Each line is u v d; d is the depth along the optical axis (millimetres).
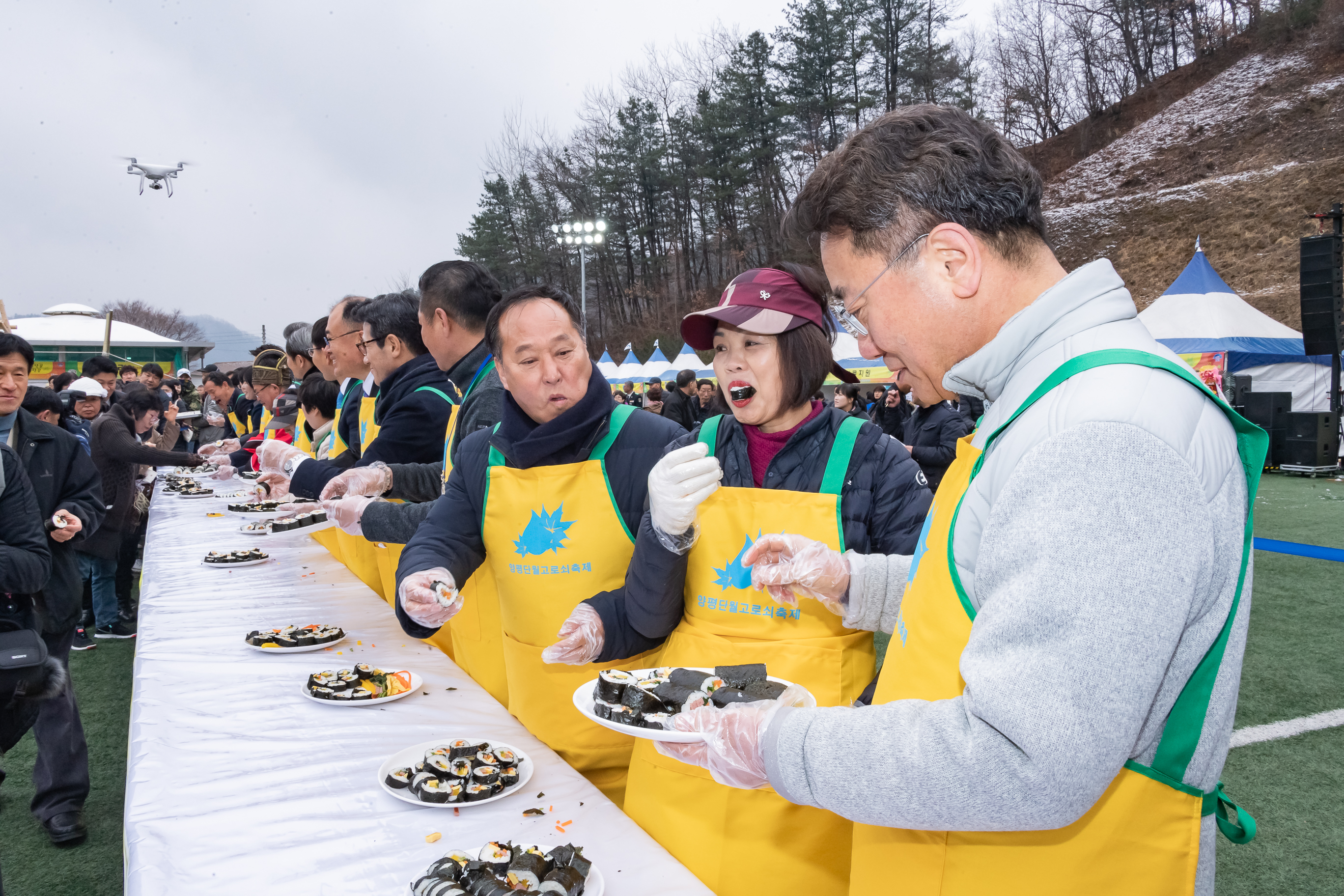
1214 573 751
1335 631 4746
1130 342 795
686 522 1479
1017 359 855
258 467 5824
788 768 839
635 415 1892
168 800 1364
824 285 1611
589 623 1582
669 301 37062
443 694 1887
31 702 2156
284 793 1387
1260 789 3000
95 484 3066
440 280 2678
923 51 31672
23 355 2867
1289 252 22391
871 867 1009
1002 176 846
